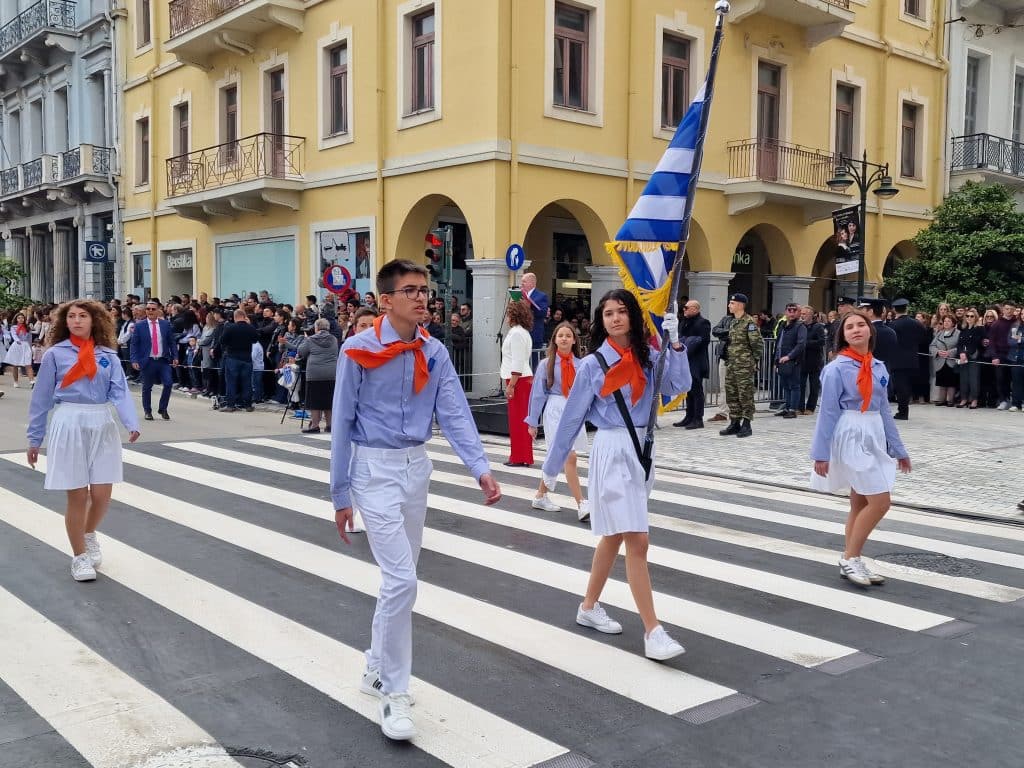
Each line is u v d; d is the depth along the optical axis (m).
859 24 22.22
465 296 20.25
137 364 14.70
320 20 19.23
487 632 4.99
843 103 22.39
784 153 20.33
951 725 3.90
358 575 6.05
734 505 8.47
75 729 3.79
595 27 17.31
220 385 16.70
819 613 5.39
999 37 25.62
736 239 19.92
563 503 8.44
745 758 3.59
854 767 3.53
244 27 20.30
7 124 32.22
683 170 5.58
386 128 18.05
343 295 17.41
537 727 3.85
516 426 10.52
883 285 22.61
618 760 3.57
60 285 29.72
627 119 17.98
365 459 3.89
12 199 30.23
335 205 19.22
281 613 5.28
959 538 7.32
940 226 21.89
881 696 4.20
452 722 3.89
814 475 6.05
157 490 8.85
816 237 21.67
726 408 15.55
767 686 4.30
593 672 4.45
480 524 7.55
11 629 4.99
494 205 16.02
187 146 24.05
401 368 3.87
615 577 6.07
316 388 12.83
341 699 4.11
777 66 20.59
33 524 7.39
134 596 5.58
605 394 4.61
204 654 4.64
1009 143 25.41
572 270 21.34
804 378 15.42
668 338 4.82
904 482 9.63
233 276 22.47
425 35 17.42
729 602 5.58
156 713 3.95
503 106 15.99
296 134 20.14
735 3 19.11
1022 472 10.20
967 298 20.31
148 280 25.64
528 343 10.40
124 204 26.41
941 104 24.48
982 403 17.25
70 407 5.87
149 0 25.03
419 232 18.02
